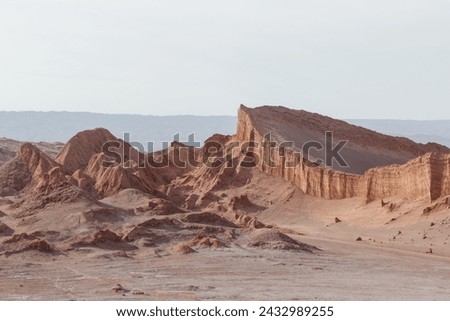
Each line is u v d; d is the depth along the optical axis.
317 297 61.03
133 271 74.06
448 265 79.38
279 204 125.81
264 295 61.97
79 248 83.19
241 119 151.50
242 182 136.12
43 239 84.00
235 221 107.44
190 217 97.06
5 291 63.84
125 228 92.38
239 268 76.12
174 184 142.62
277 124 152.12
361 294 62.91
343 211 116.69
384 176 112.69
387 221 103.56
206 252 83.75
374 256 84.69
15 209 103.88
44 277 70.56
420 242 92.31
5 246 81.38
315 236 102.69
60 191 102.56
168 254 82.75
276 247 86.19
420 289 65.94
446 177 101.69
